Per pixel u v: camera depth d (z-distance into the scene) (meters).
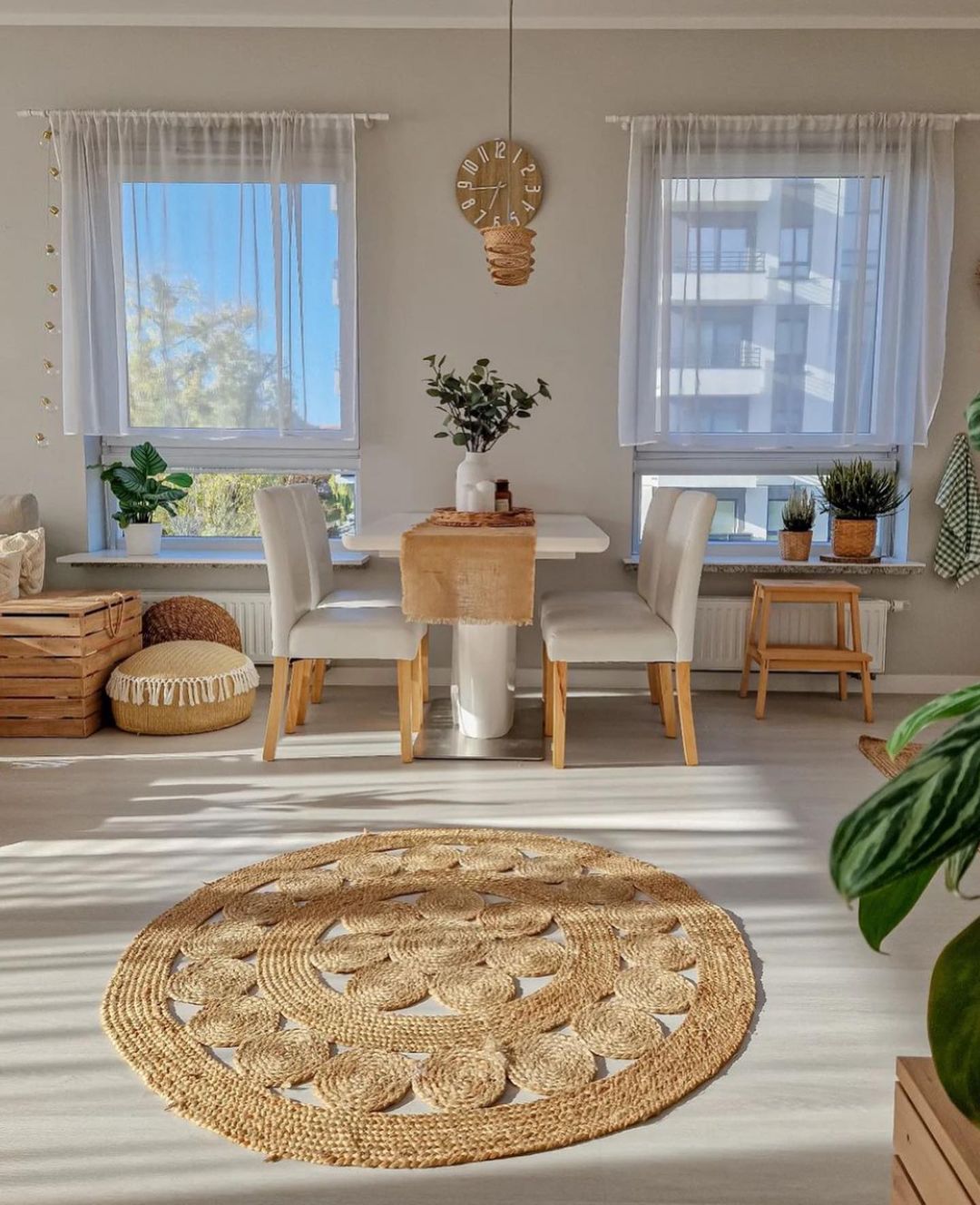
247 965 2.24
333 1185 1.59
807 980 2.20
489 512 4.02
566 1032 2.00
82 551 4.86
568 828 3.06
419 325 4.69
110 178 4.57
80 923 2.45
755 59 4.52
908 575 4.77
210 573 4.86
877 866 0.61
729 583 4.81
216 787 3.43
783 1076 1.86
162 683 4.00
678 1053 1.92
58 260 4.71
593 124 4.56
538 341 4.69
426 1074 1.85
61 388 4.77
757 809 3.22
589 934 2.39
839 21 4.46
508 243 3.73
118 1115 1.75
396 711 4.40
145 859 2.82
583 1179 1.61
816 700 4.63
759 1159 1.65
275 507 3.65
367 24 4.54
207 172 4.57
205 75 4.58
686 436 4.64
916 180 4.49
